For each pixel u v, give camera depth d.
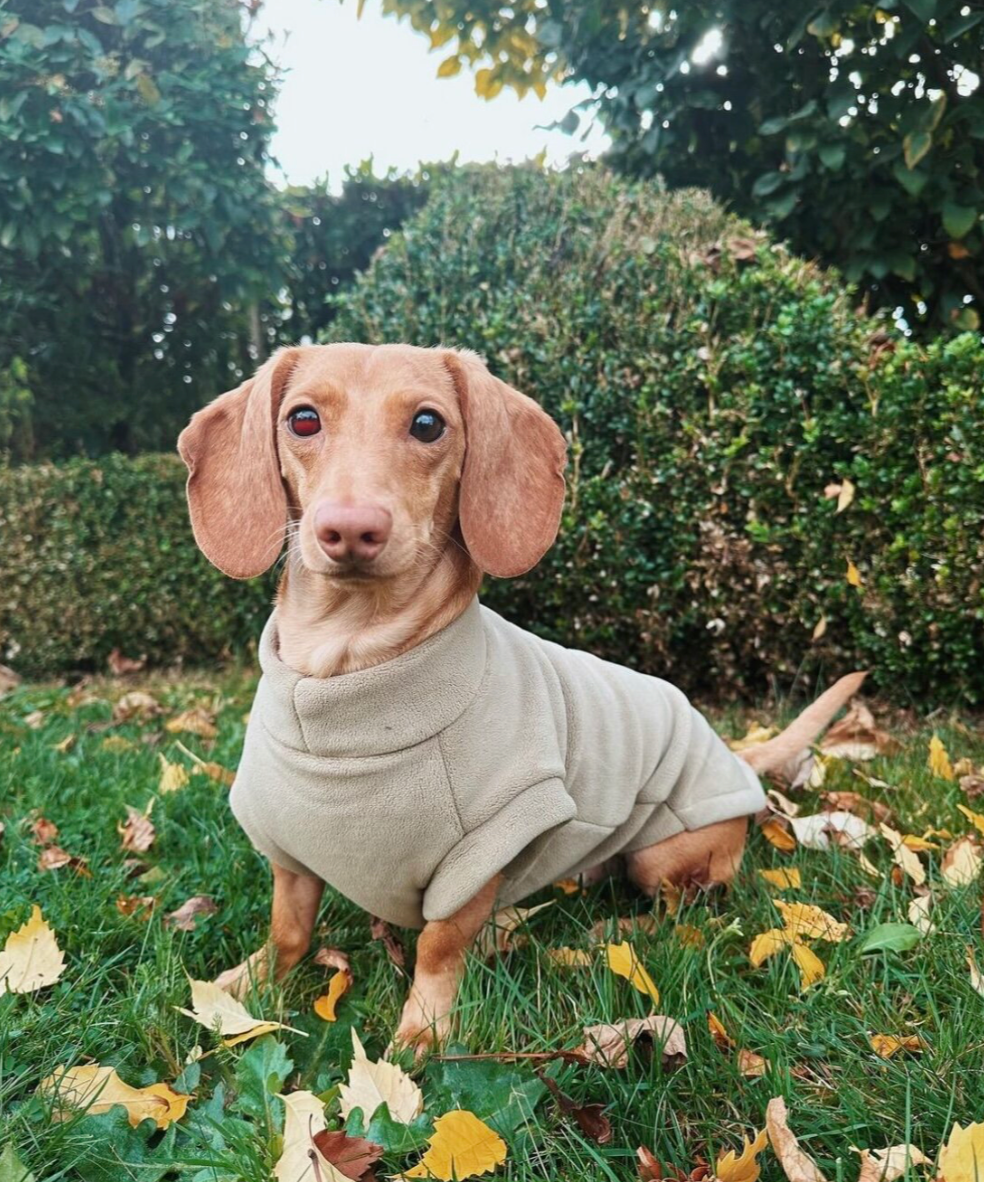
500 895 0.40
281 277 1.21
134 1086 0.32
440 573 0.38
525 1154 0.28
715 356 0.72
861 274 0.85
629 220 0.82
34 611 1.05
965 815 0.52
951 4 0.73
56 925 0.41
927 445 0.65
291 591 0.39
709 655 0.80
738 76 0.91
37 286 1.17
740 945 0.41
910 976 0.37
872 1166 0.28
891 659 0.70
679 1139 0.30
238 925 0.43
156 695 0.91
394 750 0.34
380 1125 0.29
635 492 0.75
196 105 1.08
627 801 0.43
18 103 0.94
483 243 0.86
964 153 0.79
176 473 1.02
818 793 0.58
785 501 0.71
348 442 0.36
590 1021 0.34
